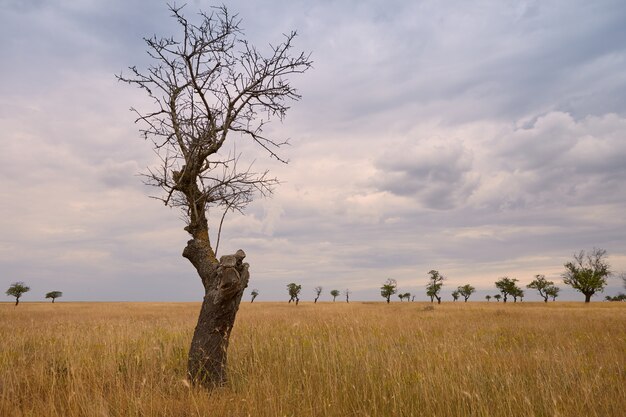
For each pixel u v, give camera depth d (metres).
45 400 5.65
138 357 7.49
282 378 6.63
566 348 10.66
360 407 5.50
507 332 14.23
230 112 8.42
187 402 5.62
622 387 6.15
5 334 11.73
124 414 5.23
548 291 77.19
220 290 7.02
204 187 8.52
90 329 13.11
